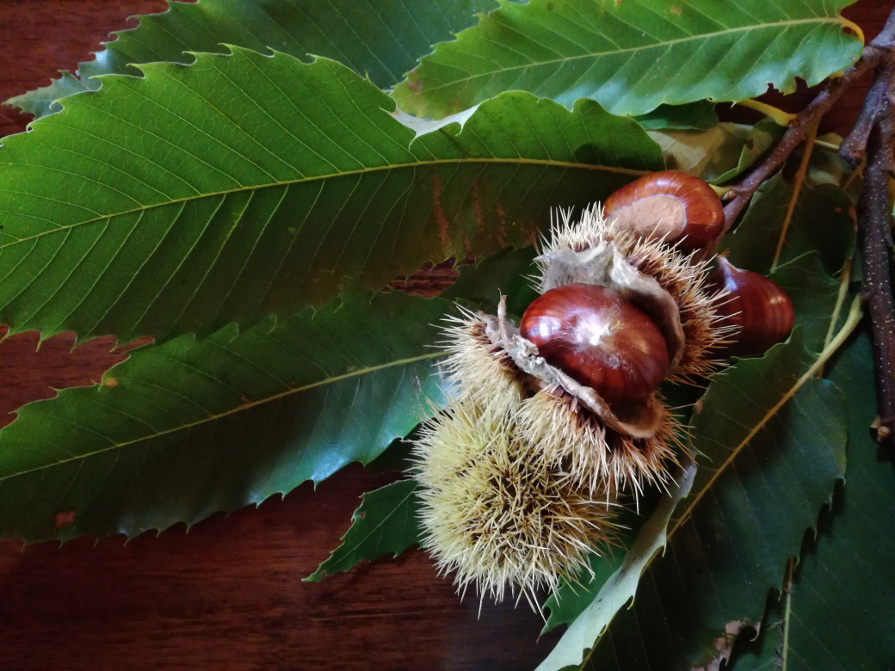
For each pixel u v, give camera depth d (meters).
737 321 0.17
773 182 0.18
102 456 0.18
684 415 0.18
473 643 0.21
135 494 0.19
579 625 0.17
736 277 0.17
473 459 0.17
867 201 0.18
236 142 0.16
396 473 0.21
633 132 0.17
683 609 0.17
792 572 0.18
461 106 0.18
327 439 0.19
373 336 0.19
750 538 0.17
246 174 0.16
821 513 0.18
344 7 0.19
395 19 0.19
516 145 0.17
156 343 0.17
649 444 0.16
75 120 0.15
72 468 0.18
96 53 0.19
